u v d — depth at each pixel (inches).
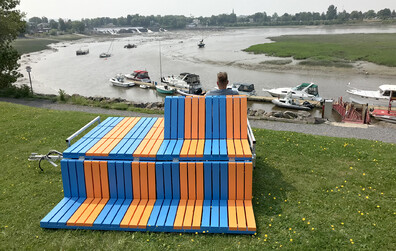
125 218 219.8
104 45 4372.5
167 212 226.2
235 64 2201.0
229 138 265.3
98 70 2064.5
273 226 219.1
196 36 5851.4
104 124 325.4
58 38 6476.4
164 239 206.4
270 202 250.1
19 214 238.8
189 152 237.5
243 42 4055.1
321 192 264.4
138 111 724.7
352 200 250.4
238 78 1688.0
